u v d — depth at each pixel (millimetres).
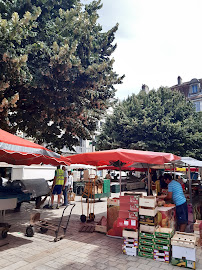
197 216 7703
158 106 22703
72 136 10844
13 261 4547
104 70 8812
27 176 13305
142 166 8211
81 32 8383
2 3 7199
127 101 26188
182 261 4438
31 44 7945
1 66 6621
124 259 4793
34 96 7980
